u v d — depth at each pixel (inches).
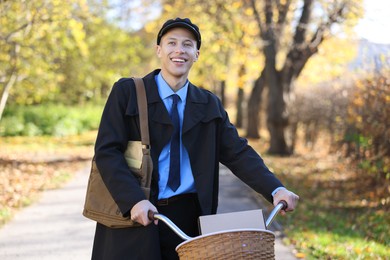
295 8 863.7
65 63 1190.3
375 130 438.6
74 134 1406.3
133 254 150.4
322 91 836.6
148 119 155.6
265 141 1226.0
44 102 1530.5
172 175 156.5
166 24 158.6
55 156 866.8
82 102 1686.8
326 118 757.3
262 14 895.7
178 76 159.0
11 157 808.3
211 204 158.9
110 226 151.6
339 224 380.5
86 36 903.1
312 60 1105.4
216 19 895.1
